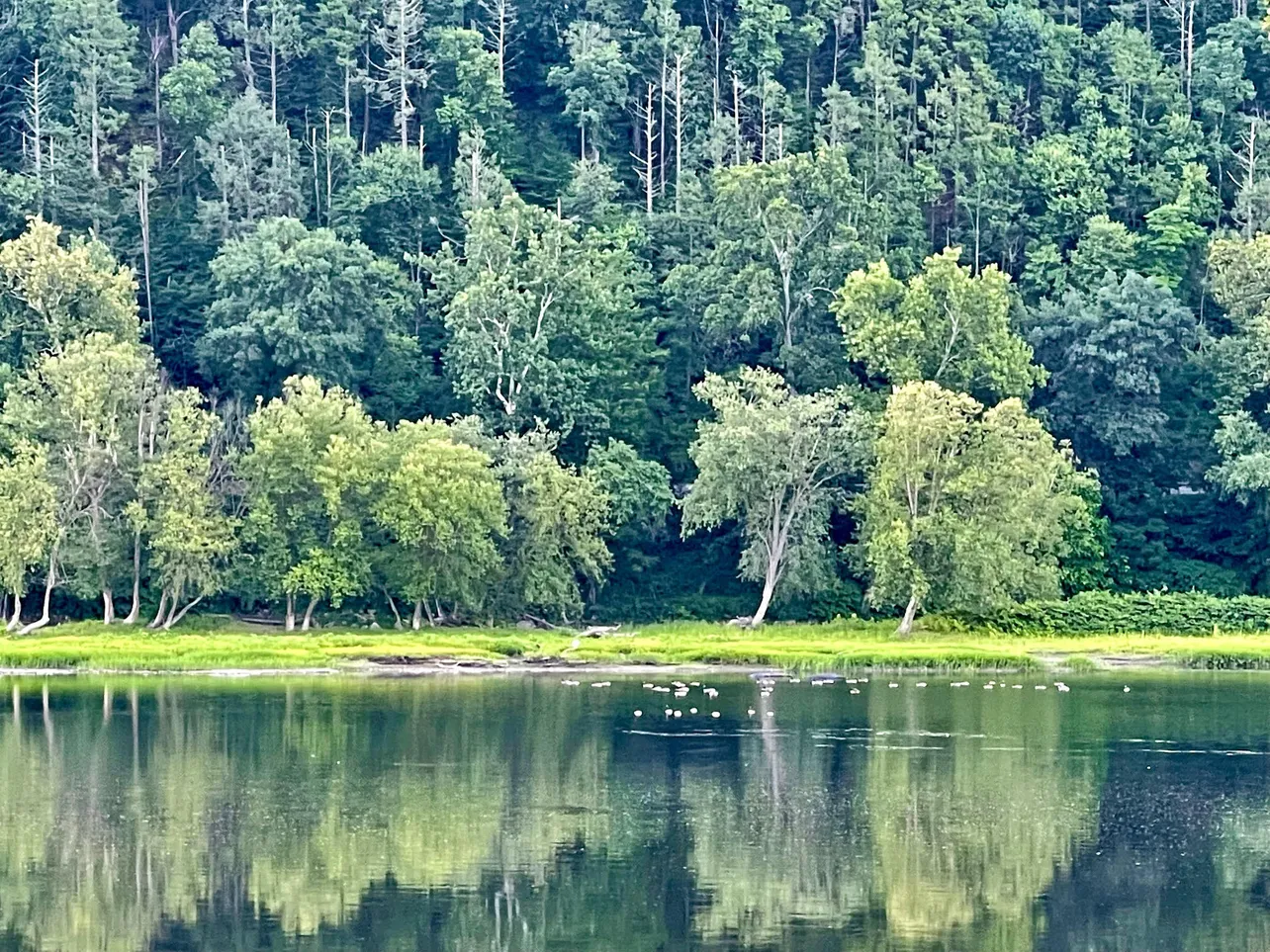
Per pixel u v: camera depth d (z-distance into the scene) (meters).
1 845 66.62
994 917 57.94
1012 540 144.38
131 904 59.31
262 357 167.25
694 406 179.12
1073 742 89.06
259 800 74.69
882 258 177.38
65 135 197.12
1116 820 70.81
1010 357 163.75
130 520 145.25
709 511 150.50
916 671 126.00
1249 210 196.00
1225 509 171.88
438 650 130.25
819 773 80.56
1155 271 190.38
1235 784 77.81
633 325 176.62
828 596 157.38
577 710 102.25
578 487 150.88
